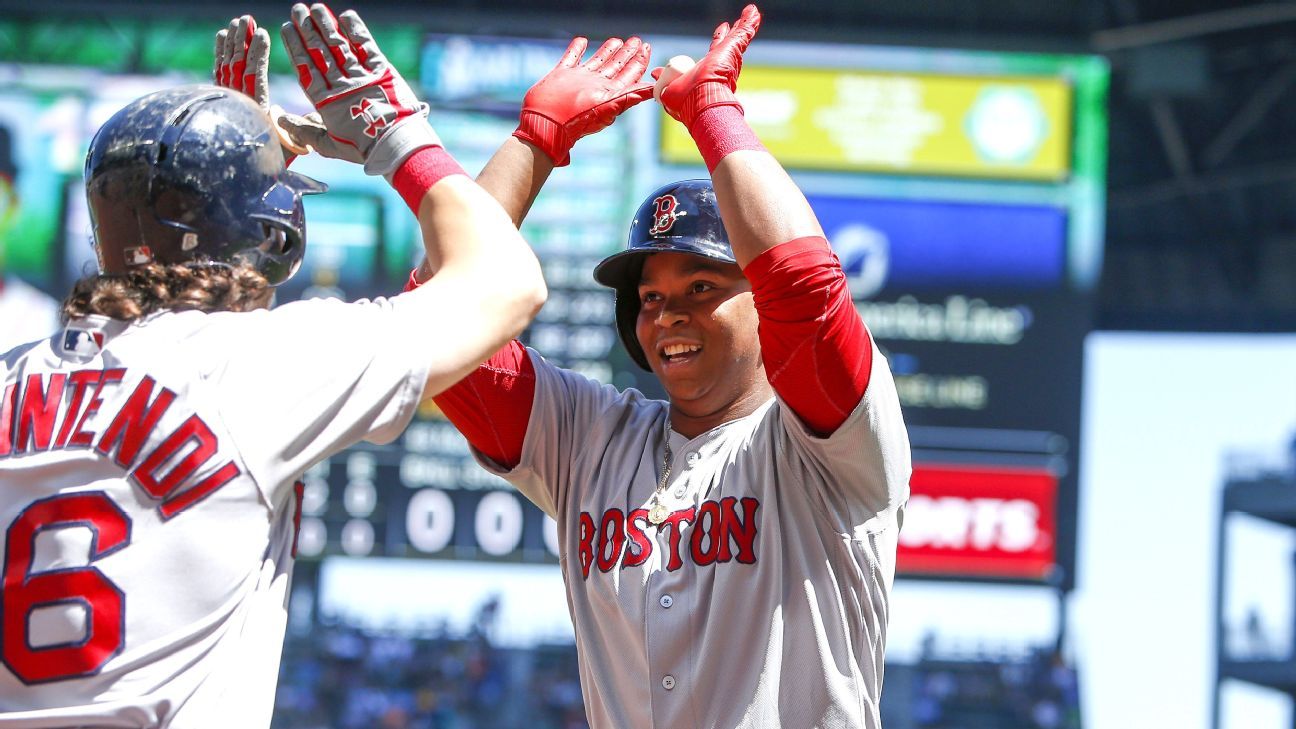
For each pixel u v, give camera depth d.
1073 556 22.98
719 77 4.59
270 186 3.98
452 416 5.07
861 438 4.36
